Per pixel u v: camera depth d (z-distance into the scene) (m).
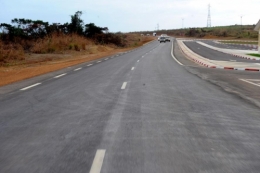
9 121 7.97
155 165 5.07
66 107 9.55
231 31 140.88
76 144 6.14
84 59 33.59
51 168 4.98
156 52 47.62
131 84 14.41
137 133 6.87
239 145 6.14
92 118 8.19
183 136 6.67
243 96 11.62
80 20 67.06
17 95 11.78
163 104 9.95
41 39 45.28
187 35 148.50
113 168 4.95
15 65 26.47
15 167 5.05
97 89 13.02
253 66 24.94
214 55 39.47
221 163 5.19
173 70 21.20
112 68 22.72
